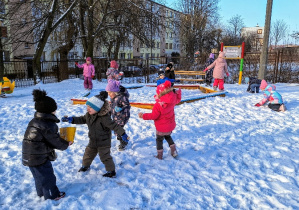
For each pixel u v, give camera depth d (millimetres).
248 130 5555
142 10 19453
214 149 4566
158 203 2943
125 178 3514
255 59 19438
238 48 13766
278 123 6047
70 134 3164
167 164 3980
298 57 18109
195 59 20406
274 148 4543
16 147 4695
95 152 3668
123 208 2828
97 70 18531
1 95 10312
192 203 2934
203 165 3957
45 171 2951
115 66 8070
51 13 15344
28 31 16375
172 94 3959
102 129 3502
